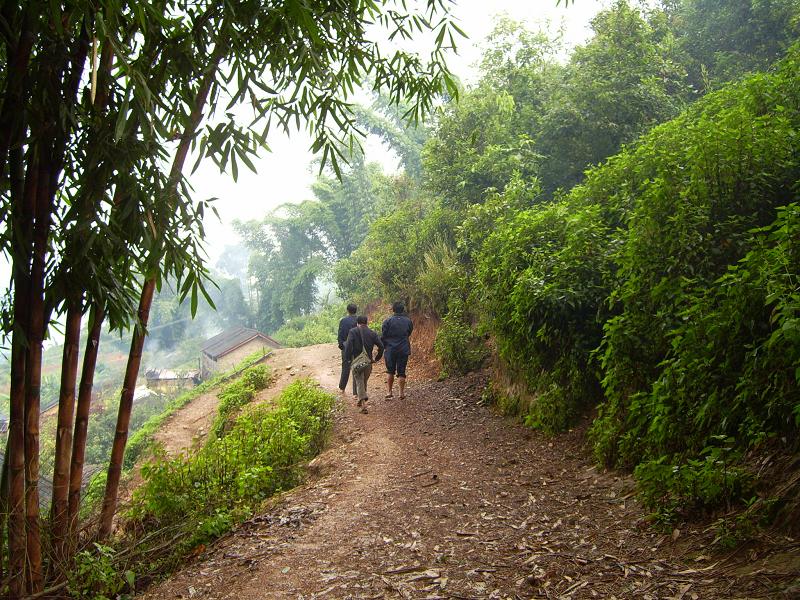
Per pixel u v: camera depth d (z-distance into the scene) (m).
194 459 6.22
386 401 9.51
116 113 3.84
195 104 4.23
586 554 3.49
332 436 8.07
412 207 17.14
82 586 4.05
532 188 9.74
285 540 4.49
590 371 6.12
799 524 2.88
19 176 3.68
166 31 3.95
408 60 4.90
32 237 3.73
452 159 13.16
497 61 13.03
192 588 3.91
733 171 4.70
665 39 12.08
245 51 4.01
